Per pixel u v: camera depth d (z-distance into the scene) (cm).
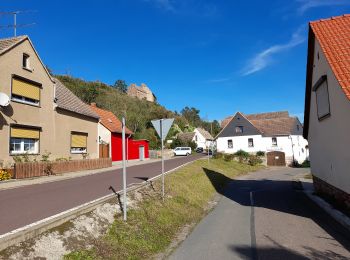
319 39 1249
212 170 2933
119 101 8281
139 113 7969
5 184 1557
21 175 1795
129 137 4000
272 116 6962
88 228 789
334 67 1081
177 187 1573
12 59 1981
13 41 2038
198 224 1115
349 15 1358
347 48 1149
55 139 2389
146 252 796
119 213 969
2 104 1816
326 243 839
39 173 1933
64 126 2516
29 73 2134
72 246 689
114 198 1064
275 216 1210
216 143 5744
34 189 1388
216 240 901
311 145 1766
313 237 899
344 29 1269
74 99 2903
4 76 1911
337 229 976
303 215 1202
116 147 3566
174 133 8200
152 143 6369
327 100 1284
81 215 836
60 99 2597
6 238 600
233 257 751
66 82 7431
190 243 879
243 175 3500
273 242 866
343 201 1191
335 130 1201
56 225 733
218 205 1529
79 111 2720
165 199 1299
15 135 1981
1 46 1984
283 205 1450
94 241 747
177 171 2169
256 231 991
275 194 1848
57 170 2109
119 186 1438
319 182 1623
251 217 1210
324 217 1146
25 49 2106
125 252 757
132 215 985
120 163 3369
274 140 5391
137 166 2864
